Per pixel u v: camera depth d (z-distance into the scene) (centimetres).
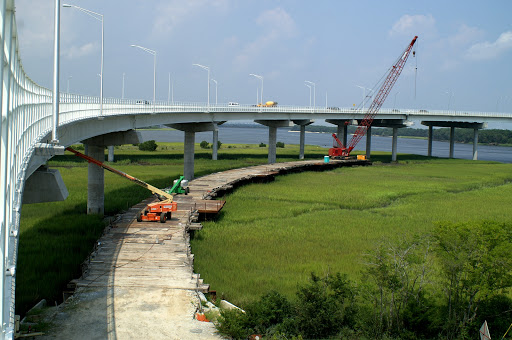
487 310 2133
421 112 12306
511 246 2075
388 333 1981
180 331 1772
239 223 3919
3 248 939
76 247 2995
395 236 3475
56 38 2080
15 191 1273
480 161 12644
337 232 3653
